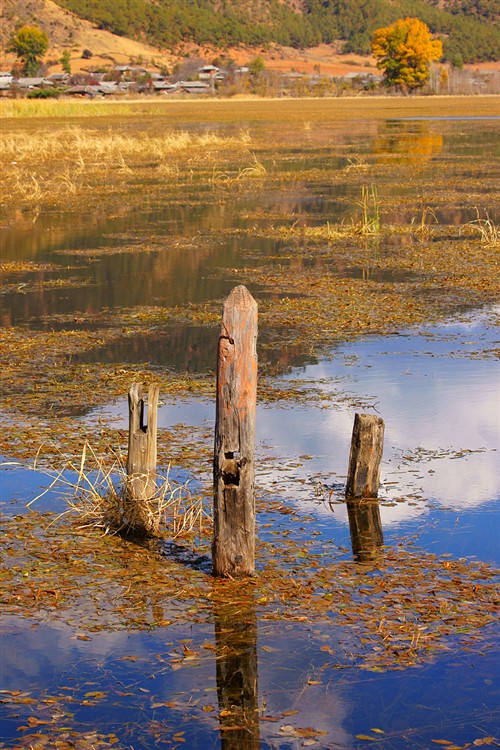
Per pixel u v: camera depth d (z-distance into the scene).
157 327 16.59
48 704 6.16
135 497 8.84
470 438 11.00
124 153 53.25
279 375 13.53
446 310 17.38
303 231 26.95
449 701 6.15
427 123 80.12
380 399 12.38
